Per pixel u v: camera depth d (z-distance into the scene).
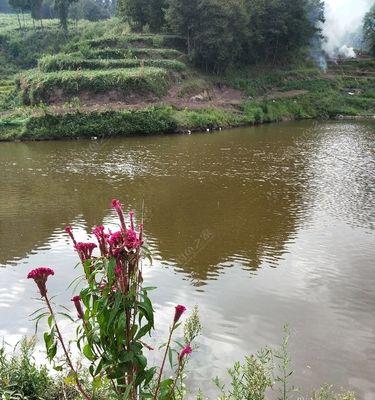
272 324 8.23
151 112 34.56
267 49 54.00
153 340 7.61
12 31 64.62
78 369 5.35
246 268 10.64
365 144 28.64
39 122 32.81
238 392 4.42
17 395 4.91
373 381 6.72
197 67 47.69
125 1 52.00
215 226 13.59
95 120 33.44
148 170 21.45
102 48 46.81
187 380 6.55
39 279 3.15
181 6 44.09
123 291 2.92
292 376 6.74
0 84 50.06
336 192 17.42
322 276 10.26
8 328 7.94
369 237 12.70
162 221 14.02
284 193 17.33
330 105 48.16
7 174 20.92
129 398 3.26
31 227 13.53
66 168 22.09
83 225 13.68
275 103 45.97
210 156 25.03
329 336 7.90
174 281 9.90
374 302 9.11
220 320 8.30
